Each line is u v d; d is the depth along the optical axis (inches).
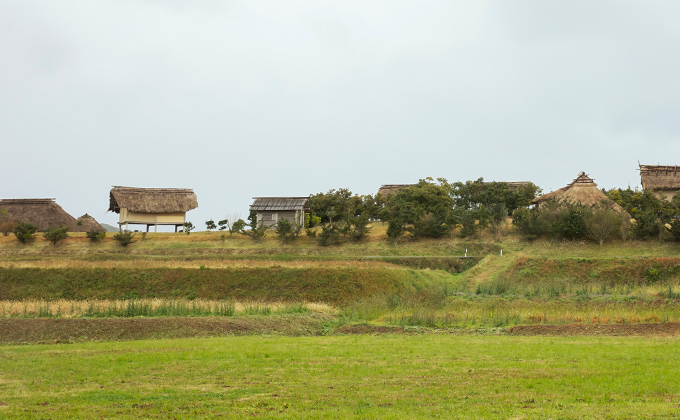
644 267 1628.9
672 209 2391.7
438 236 2527.1
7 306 1269.7
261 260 2006.6
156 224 2957.7
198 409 470.9
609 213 2201.0
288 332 1031.6
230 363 661.9
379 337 925.2
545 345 782.5
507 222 2753.4
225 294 1571.1
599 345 773.9
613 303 1190.3
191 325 1007.0
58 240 2699.3
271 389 537.0
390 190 3535.9
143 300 1347.2
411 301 1284.4
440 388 534.3
